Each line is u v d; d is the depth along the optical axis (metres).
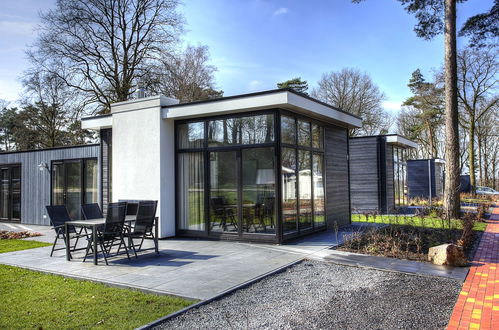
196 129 8.84
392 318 3.75
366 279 5.19
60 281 5.13
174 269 5.69
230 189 8.25
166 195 8.85
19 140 24.41
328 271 5.64
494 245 7.84
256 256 6.59
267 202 7.74
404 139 15.58
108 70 17.45
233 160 8.21
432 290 4.68
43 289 4.75
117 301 4.27
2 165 13.73
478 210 13.41
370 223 11.42
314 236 8.83
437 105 26.86
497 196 26.89
